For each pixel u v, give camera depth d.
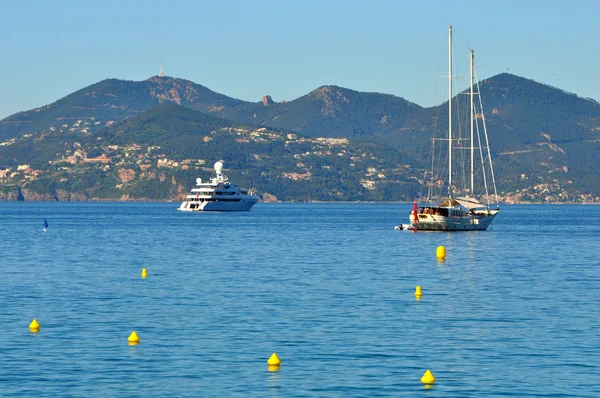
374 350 54.69
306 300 76.44
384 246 152.38
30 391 45.31
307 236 189.12
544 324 64.00
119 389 45.75
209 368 50.03
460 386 46.47
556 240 175.38
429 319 66.12
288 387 46.19
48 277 95.69
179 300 76.19
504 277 97.75
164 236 189.25
